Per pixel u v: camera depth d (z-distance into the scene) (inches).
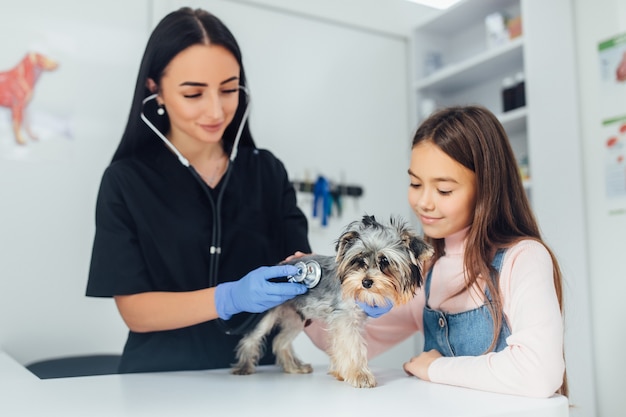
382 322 50.1
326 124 114.7
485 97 113.0
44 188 91.9
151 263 50.4
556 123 89.8
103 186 50.4
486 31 113.0
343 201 114.5
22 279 89.7
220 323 47.2
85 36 95.5
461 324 44.1
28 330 89.7
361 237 38.3
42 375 77.5
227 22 105.3
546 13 90.7
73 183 94.0
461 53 119.4
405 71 125.2
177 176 53.2
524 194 47.0
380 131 121.1
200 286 52.2
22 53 90.7
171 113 50.6
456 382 36.2
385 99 122.2
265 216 57.5
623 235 85.3
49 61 92.7
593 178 90.2
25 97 90.7
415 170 44.5
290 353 44.6
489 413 28.2
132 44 99.1
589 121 91.2
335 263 40.1
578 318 86.5
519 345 35.2
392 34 123.2
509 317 40.7
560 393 41.5
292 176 110.1
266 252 56.2
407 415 27.5
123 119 98.1
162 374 41.8
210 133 49.9
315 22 114.3
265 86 108.3
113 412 28.3
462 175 43.1
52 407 29.4
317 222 109.9
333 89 115.9
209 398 31.8
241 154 58.9
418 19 117.0
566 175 89.7
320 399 31.5
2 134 89.3
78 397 32.0
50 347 91.0
